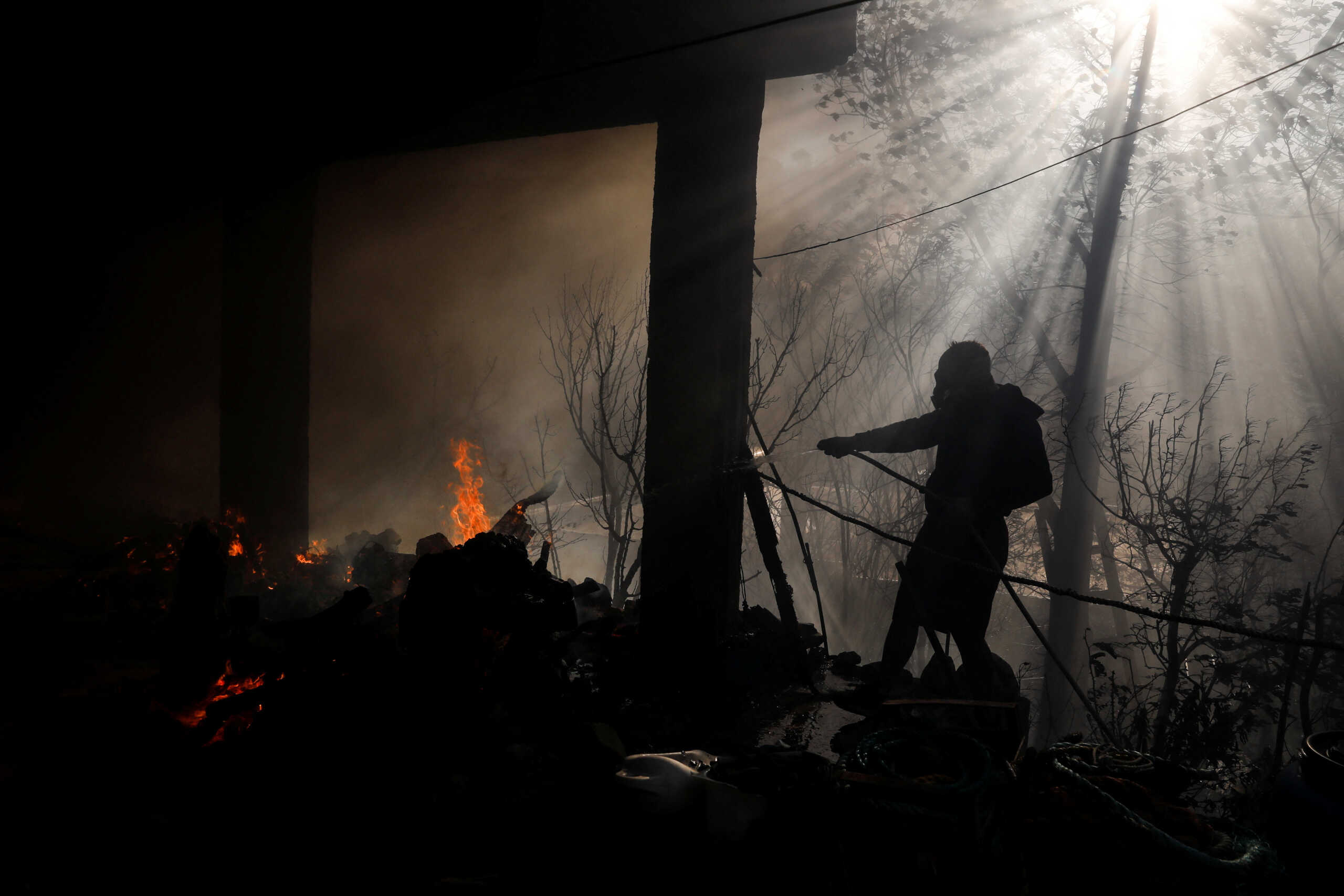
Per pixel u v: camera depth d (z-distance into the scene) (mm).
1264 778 6930
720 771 2670
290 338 6375
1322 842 2334
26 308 7691
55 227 7660
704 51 4207
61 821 2574
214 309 9258
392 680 3143
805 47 4109
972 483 4254
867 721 3516
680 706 4004
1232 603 8242
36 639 3979
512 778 2918
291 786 2814
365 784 2807
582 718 3516
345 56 5281
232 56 5387
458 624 3182
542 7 4598
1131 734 7926
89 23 5316
